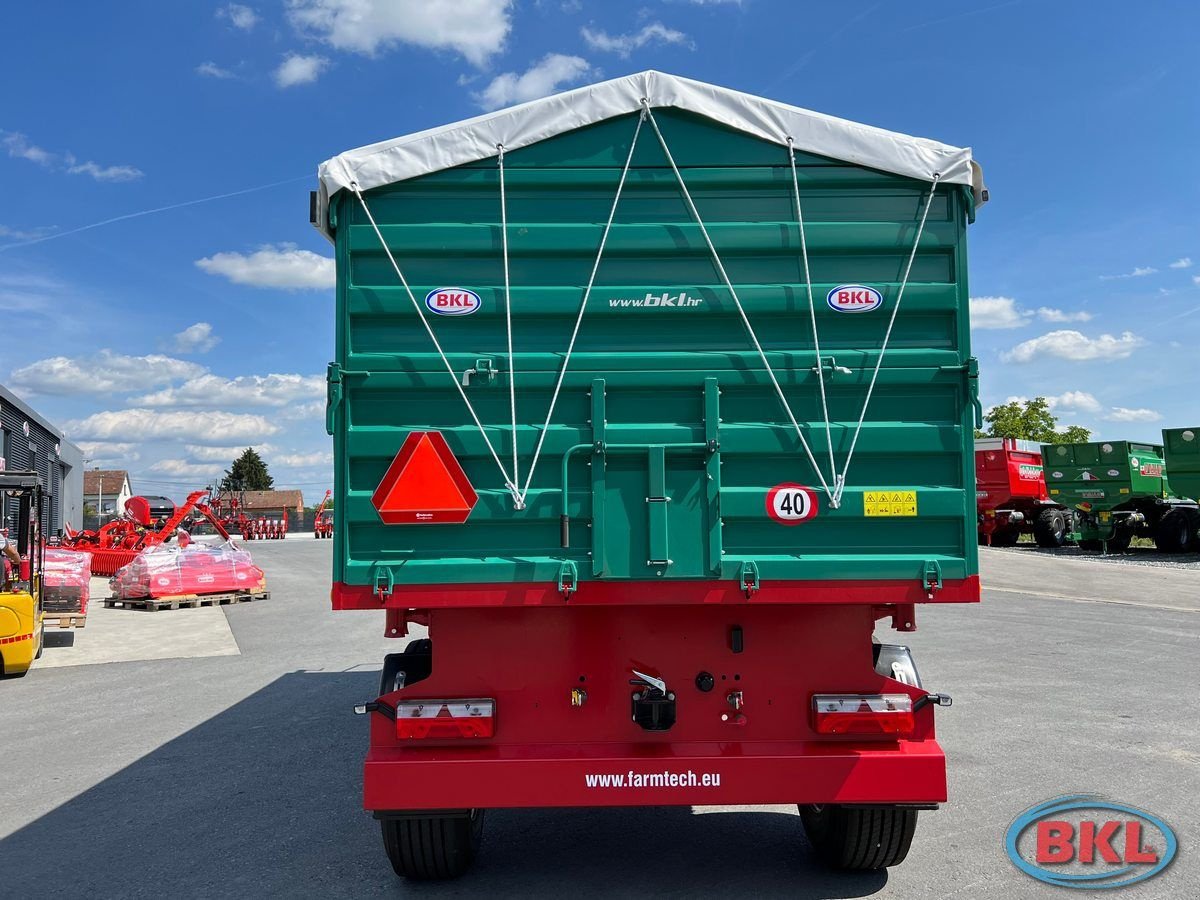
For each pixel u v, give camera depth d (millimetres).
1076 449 26281
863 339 4090
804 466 4008
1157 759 6301
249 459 115250
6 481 11875
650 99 4109
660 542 3936
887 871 4480
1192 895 4164
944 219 4152
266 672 10789
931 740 4027
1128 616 13930
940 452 4012
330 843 5035
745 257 4117
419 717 3943
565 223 4105
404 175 4047
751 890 4277
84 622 14273
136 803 5844
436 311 4035
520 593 3926
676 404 4047
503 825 5336
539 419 4023
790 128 4129
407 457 3916
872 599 3945
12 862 4824
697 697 4105
